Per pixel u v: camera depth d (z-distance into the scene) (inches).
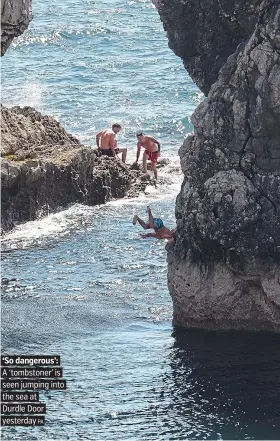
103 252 979.3
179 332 812.0
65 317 831.1
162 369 748.6
